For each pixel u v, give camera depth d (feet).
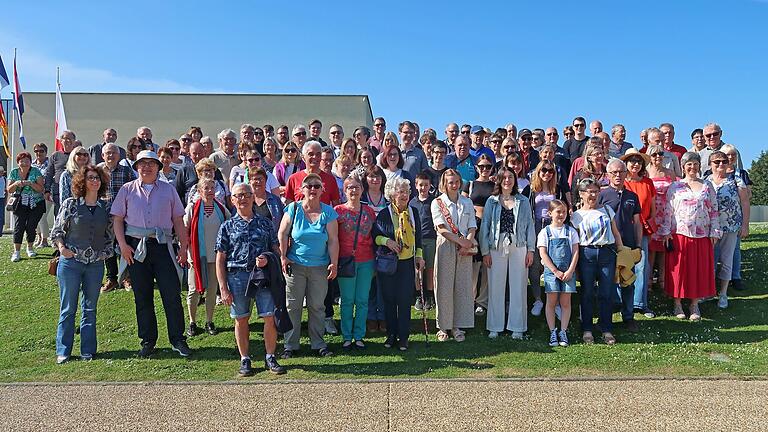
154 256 21.81
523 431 14.58
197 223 23.18
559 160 29.53
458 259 23.38
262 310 19.27
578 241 23.17
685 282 25.11
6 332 24.73
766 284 28.81
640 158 25.43
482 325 25.04
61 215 21.58
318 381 18.61
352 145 28.81
